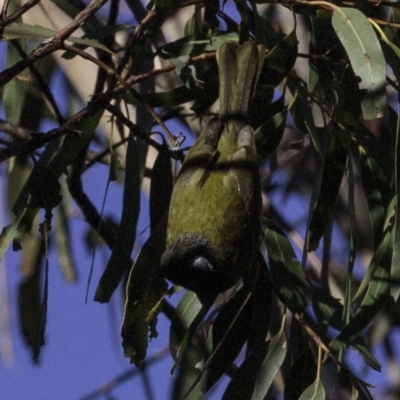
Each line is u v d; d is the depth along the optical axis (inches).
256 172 344.2
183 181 342.6
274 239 341.1
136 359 326.6
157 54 352.2
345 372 308.8
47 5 433.4
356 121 335.6
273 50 339.9
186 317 335.0
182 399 359.6
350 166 337.1
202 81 356.2
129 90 311.7
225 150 346.0
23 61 297.4
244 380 324.8
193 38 350.9
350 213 334.6
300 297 335.0
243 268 338.3
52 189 329.4
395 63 330.0
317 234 340.5
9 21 295.3
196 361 366.0
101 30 352.5
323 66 359.3
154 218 348.8
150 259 334.0
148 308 329.7
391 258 328.8
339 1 339.3
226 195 339.0
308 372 323.6
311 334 314.2
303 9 343.6
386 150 352.2
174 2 372.5
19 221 331.3
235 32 361.1
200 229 334.6
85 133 341.1
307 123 337.1
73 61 445.7
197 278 331.6
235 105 346.0
